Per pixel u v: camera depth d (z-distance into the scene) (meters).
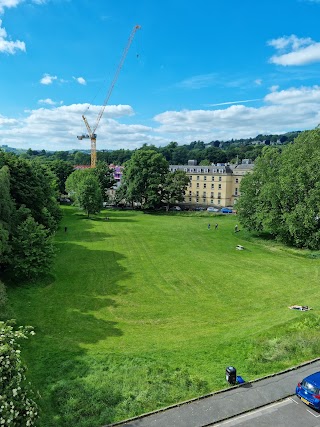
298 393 16.08
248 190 59.78
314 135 54.22
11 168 48.59
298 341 21.09
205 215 89.12
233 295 32.75
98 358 20.00
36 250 33.75
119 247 51.38
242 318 27.25
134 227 69.06
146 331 24.78
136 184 94.69
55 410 15.32
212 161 193.88
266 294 32.97
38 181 52.59
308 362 19.12
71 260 43.56
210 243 55.44
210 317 27.56
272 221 53.00
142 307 29.56
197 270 40.66
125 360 19.80
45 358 19.97
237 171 109.38
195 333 24.34
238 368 18.81
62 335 23.67
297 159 51.78
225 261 44.84
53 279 35.81
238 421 14.80
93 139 165.25
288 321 24.70
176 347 21.73
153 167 94.88
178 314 28.16
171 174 98.19
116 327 25.45
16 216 37.09
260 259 46.12
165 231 65.06
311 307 28.95
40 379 17.73
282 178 51.34
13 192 47.62
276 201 52.44
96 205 80.88
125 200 103.94
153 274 38.94
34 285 33.41
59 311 28.06
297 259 46.31
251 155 182.50
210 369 18.67
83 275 37.81
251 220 59.16
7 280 33.34
